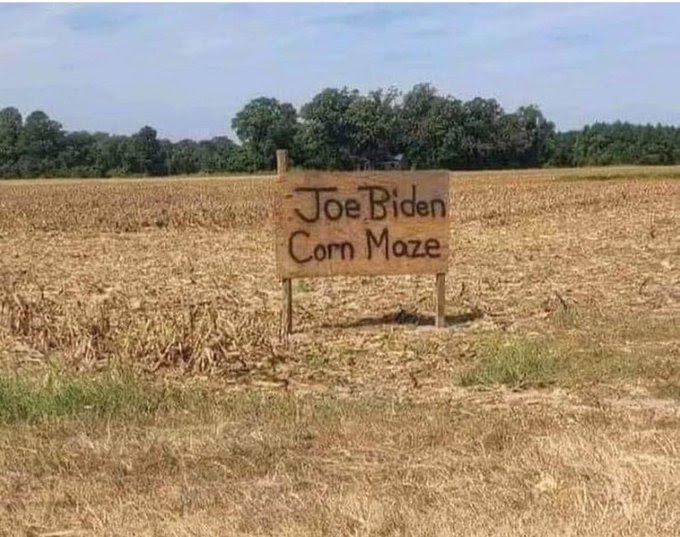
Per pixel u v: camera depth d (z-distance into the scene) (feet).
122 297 46.19
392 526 17.63
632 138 363.97
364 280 55.01
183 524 17.94
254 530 17.66
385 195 39.01
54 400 25.31
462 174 276.00
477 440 22.62
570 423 24.13
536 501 18.72
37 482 20.20
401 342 36.78
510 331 38.52
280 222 38.68
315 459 21.56
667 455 21.45
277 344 35.60
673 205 128.47
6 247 83.61
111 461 21.29
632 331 37.40
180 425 24.20
